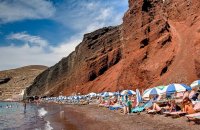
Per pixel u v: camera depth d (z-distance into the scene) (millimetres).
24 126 30031
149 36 61688
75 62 120688
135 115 28312
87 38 111625
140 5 69938
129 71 59219
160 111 26047
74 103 79438
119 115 31047
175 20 58281
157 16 65125
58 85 123375
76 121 30281
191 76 39469
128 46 67312
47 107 74500
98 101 58344
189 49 44375
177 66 44719
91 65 93688
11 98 198250
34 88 157625
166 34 56531
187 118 20578
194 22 49656
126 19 74938
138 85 54344
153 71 51719
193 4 52500
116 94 50344
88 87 88188
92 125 25000
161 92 26156
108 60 92375
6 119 42469
